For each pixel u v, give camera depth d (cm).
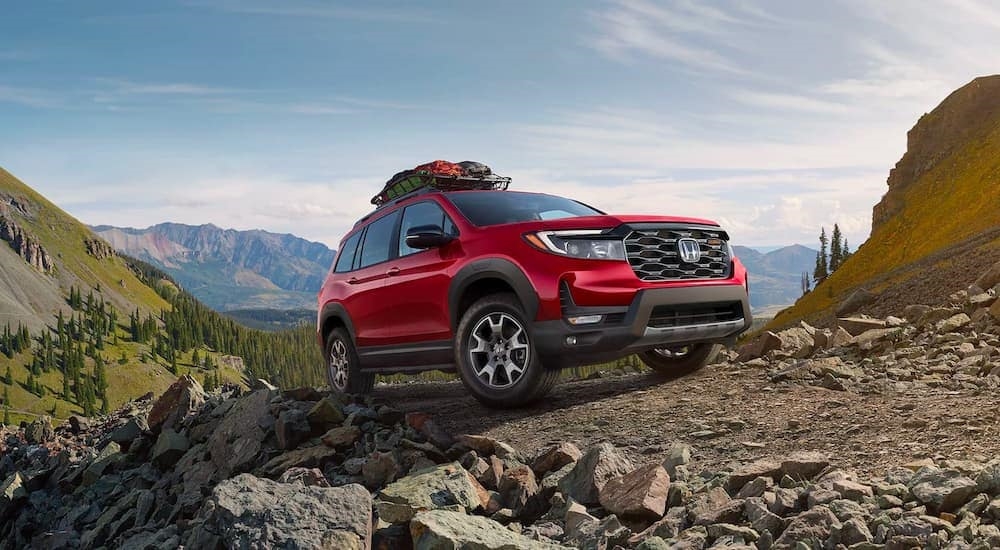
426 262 745
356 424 695
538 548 353
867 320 968
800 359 843
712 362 827
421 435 634
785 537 312
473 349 693
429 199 788
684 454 488
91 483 859
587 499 435
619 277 621
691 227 690
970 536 289
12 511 853
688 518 373
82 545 707
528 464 539
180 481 758
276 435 712
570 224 646
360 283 855
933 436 457
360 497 412
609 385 805
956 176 13475
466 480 476
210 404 906
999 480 322
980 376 646
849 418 532
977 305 920
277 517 394
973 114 14700
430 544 372
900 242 12862
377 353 830
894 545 291
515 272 647
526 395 659
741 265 738
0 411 19362
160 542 537
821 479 388
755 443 505
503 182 881
